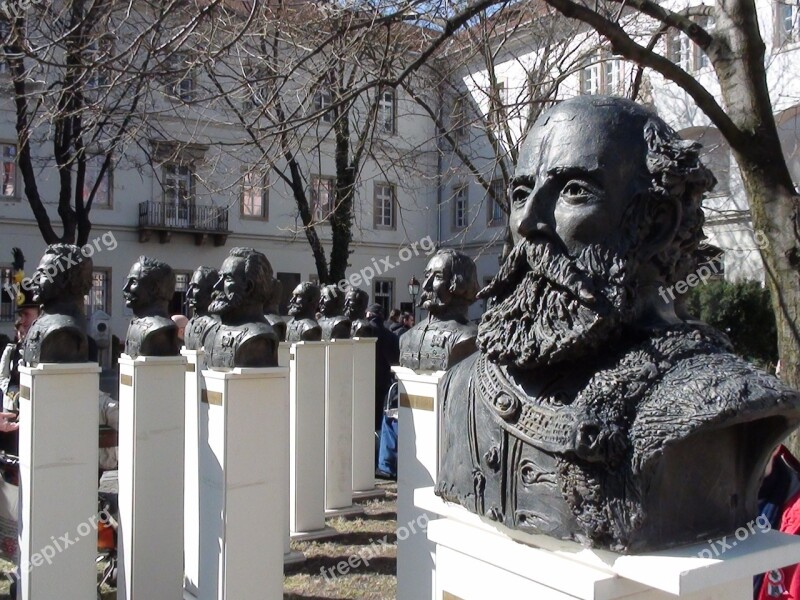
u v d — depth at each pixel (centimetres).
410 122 1314
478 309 1287
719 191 1186
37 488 403
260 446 408
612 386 166
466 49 815
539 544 184
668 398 160
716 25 468
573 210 175
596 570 171
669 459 164
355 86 638
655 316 179
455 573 208
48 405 404
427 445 407
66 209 1197
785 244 428
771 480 264
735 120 446
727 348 181
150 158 851
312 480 625
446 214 1892
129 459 450
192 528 498
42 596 405
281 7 588
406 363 430
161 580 452
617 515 161
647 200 175
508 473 183
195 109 998
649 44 566
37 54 469
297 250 2211
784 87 1102
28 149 1153
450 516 207
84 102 668
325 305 729
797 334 421
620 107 180
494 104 743
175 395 458
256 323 416
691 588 154
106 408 529
